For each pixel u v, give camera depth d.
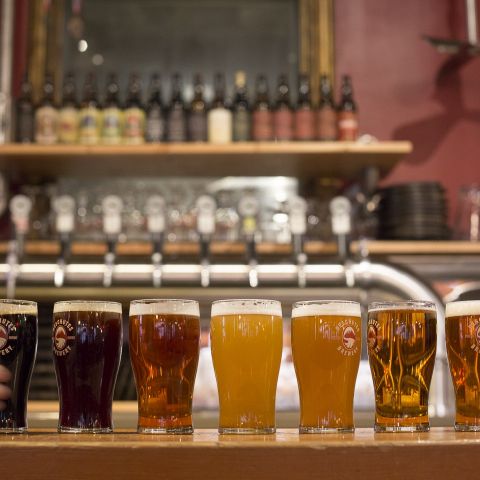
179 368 1.01
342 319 1.04
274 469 0.82
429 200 3.50
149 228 3.33
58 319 1.05
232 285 3.20
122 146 3.49
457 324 1.06
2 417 1.03
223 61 3.99
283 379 2.81
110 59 3.98
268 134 3.60
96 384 1.03
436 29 4.11
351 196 3.73
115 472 0.82
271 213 3.56
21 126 3.61
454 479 0.83
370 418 2.19
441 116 4.05
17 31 3.99
